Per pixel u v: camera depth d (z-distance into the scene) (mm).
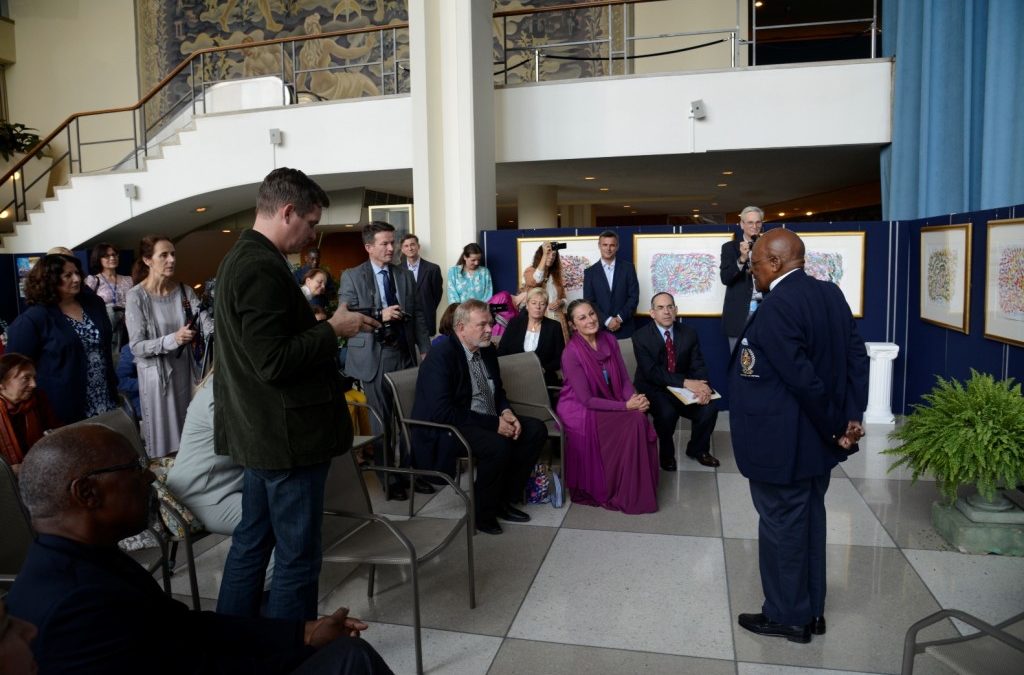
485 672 2439
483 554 3422
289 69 12961
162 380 3898
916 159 6262
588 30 11438
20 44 13305
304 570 2137
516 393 4500
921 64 6109
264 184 2096
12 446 2943
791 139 7141
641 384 4758
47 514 1355
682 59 10492
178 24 13156
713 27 10297
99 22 13195
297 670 1610
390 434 4340
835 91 7008
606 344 4352
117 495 1397
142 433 4445
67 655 1261
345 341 5098
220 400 2160
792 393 2396
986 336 4559
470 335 3861
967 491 4004
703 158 8258
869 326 6145
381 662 1679
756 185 11523
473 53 6613
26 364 2971
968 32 5133
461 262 6359
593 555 3383
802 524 2523
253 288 1965
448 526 2768
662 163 8734
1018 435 3160
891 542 3430
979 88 5113
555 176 10195
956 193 5438
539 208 11430
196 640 1628
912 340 6008
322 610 2893
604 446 3982
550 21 11617
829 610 2801
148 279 3980
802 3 12617
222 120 8641
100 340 3686
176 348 3834
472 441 3650
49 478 1347
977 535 3281
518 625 2748
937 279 5410
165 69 13211
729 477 4508
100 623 1288
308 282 5176
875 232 6047
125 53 13172
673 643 2598
